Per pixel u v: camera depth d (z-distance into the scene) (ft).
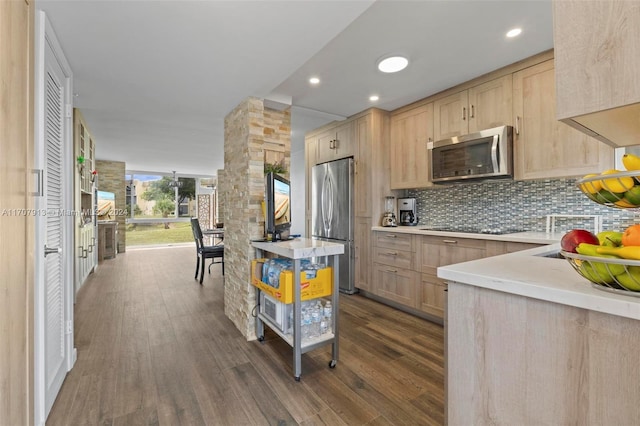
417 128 11.02
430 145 10.25
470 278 2.84
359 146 12.36
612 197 2.24
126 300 11.85
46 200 5.30
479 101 9.10
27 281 3.53
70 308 6.72
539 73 7.90
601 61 2.28
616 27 2.21
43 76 4.92
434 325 9.32
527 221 9.21
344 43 7.19
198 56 6.52
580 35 2.39
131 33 5.67
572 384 2.28
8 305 3.00
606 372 2.12
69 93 6.91
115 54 6.43
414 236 10.06
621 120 2.57
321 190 14.08
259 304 8.25
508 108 8.47
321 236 14.10
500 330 2.69
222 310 10.76
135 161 24.30
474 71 8.71
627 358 2.02
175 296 12.44
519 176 8.34
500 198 9.82
